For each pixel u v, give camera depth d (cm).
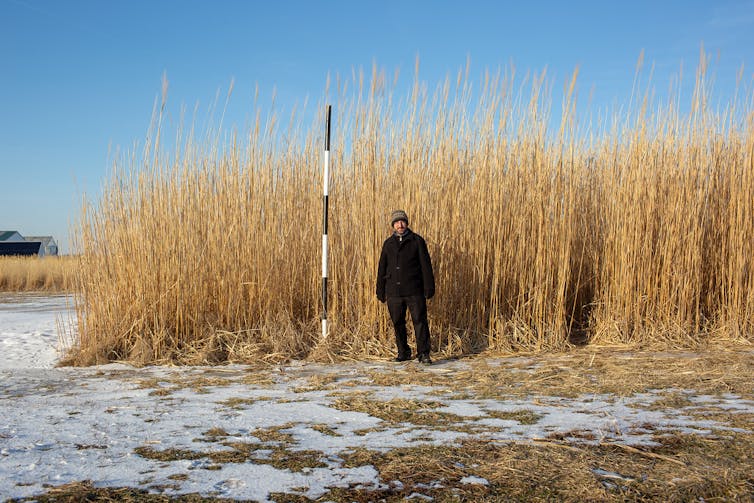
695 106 1022
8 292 2538
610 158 1027
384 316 901
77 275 890
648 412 515
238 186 954
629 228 973
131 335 866
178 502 328
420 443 427
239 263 925
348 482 356
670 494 337
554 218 947
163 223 902
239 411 533
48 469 379
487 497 335
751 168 988
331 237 947
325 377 700
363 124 952
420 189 940
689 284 957
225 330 893
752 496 335
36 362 838
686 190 992
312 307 955
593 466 378
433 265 934
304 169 988
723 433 447
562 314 933
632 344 916
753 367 719
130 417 512
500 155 964
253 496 336
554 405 546
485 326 936
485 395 595
